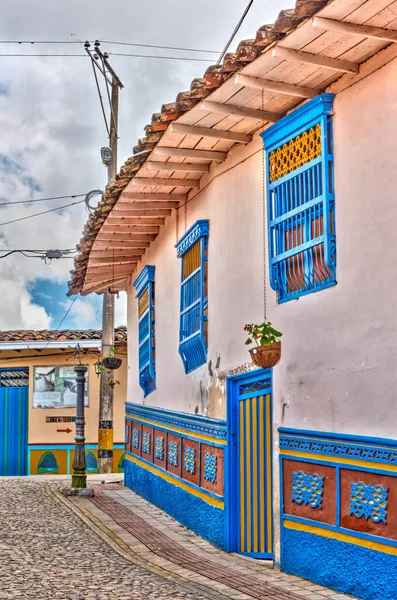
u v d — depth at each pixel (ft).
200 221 35.22
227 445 31.63
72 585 24.62
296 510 26.50
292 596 23.53
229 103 27.43
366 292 23.38
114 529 35.45
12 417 68.80
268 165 28.63
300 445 26.32
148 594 23.70
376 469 22.56
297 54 22.99
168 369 41.75
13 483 50.83
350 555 23.56
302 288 26.96
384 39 21.68
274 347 26.96
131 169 34.01
